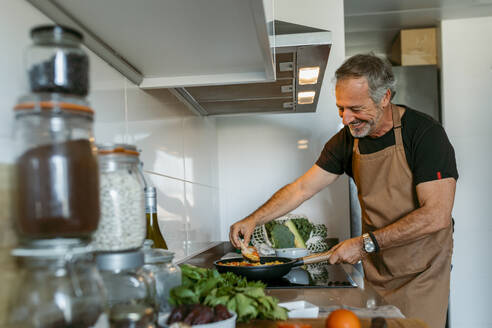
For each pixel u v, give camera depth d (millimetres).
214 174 2586
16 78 722
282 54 1428
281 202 1847
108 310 612
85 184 532
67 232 514
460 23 3037
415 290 1493
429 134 1493
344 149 1795
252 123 2721
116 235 649
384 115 1531
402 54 3188
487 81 3020
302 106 2199
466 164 3006
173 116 1704
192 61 1226
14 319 494
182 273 892
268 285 1284
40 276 494
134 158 699
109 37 1018
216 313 711
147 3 840
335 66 2576
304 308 922
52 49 540
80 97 562
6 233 590
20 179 512
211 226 2453
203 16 917
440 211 1419
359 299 1084
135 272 679
